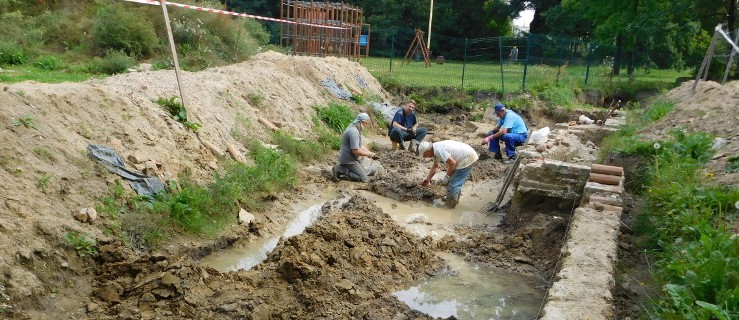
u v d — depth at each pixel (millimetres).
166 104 9398
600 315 4504
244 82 12211
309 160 11242
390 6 41781
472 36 45469
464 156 9258
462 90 20375
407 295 6301
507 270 7023
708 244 4996
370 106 16234
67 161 6875
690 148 8602
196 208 7371
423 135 13375
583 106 19844
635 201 7898
